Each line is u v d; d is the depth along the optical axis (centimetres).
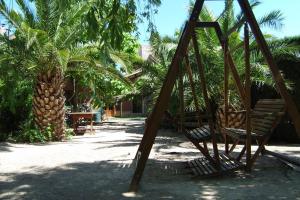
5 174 846
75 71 1792
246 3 711
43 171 878
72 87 2506
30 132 1503
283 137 1550
